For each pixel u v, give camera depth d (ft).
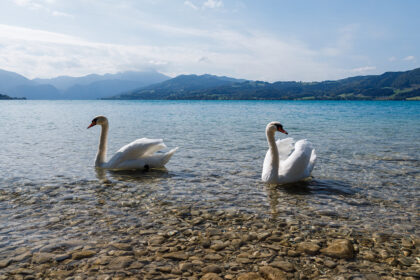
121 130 72.28
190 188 24.64
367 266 13.07
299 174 26.12
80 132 66.85
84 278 11.99
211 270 12.69
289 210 19.74
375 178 27.71
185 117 132.46
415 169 31.04
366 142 50.80
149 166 30.83
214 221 17.89
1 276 12.00
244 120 111.14
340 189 24.48
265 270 12.65
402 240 15.52
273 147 25.66
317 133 65.98
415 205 20.77
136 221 17.76
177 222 17.70
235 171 30.45
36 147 44.83
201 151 41.98
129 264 13.06
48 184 25.26
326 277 12.21
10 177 27.22
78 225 17.06
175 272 12.51
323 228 16.98
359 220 18.13
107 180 26.84
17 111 187.21
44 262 13.09
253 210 19.74
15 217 18.07
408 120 109.60
